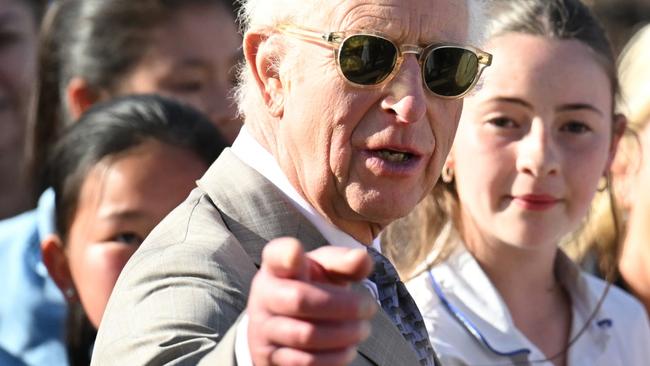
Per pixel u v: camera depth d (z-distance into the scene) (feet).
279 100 16.25
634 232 28.71
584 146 22.13
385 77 15.57
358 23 15.60
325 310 10.77
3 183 33.42
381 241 22.82
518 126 21.94
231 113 27.68
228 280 14.16
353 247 16.33
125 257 21.29
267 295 10.91
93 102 27.66
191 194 16.21
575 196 22.12
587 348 23.17
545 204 21.80
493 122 21.91
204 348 12.95
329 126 15.67
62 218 22.12
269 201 15.93
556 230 21.99
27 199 33.42
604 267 26.22
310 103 15.75
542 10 22.41
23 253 25.26
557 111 21.89
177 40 27.50
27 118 32.68
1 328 24.67
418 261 22.48
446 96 15.97
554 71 21.88
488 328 21.85
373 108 15.67
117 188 21.30
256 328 11.08
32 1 34.42
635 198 28.63
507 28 22.24
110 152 21.52
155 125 21.79
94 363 13.92
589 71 22.21
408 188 15.88
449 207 22.62
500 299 22.04
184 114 22.31
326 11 15.75
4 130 33.42
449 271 22.30
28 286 24.82
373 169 15.62
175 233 15.10
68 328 23.99
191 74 27.53
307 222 16.05
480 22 17.01
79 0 28.07
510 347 21.76
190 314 13.46
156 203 21.29
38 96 28.17
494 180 21.86
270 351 11.01
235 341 11.78
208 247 14.55
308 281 10.96
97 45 27.61
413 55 15.74
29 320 24.64
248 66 16.79
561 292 23.56
